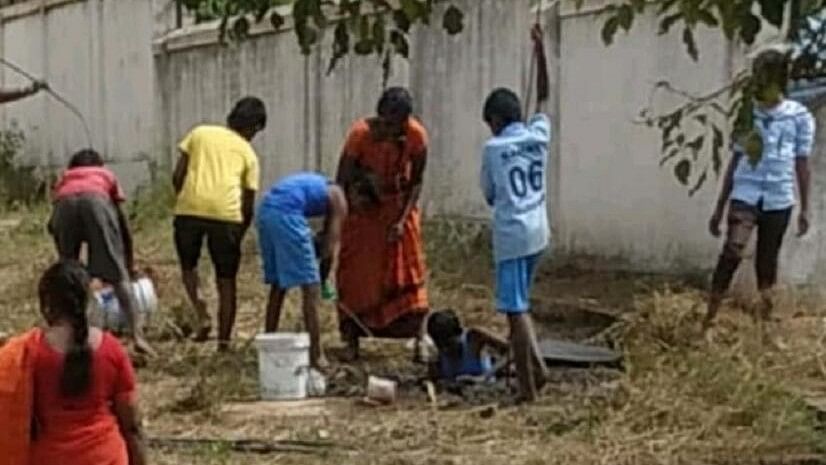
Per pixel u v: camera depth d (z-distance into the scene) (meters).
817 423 11.25
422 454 10.86
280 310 14.44
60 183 14.58
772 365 12.71
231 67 25.19
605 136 18.02
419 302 14.14
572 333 15.50
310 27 8.53
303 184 13.46
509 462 10.57
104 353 7.63
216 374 13.55
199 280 17.17
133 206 25.30
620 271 17.83
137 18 27.97
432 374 13.17
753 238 15.04
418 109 21.11
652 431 11.15
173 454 11.05
